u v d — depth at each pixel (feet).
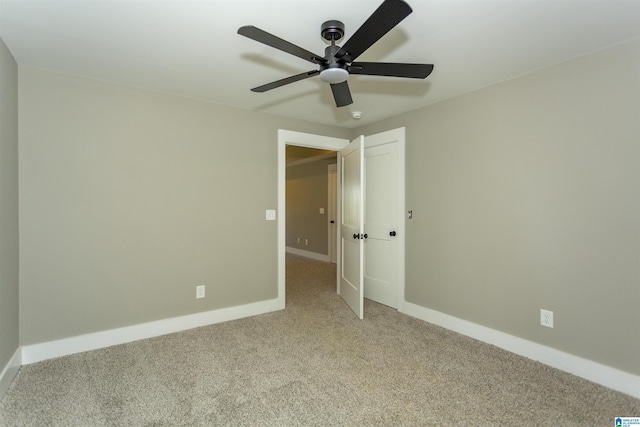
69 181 7.64
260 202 10.68
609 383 6.30
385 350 7.95
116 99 8.21
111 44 6.21
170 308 9.07
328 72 5.36
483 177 8.39
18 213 7.01
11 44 6.18
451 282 9.23
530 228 7.48
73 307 7.74
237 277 10.24
